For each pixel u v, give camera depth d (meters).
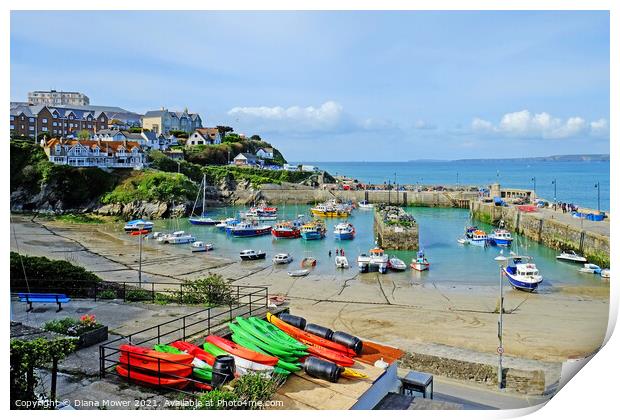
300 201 100.44
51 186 70.75
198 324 14.45
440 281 36.69
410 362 17.59
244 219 75.69
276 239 58.81
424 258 42.50
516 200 75.62
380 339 22.02
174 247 51.75
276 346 11.96
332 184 108.81
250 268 41.44
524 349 20.38
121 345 12.52
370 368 11.77
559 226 52.03
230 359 10.65
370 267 40.75
